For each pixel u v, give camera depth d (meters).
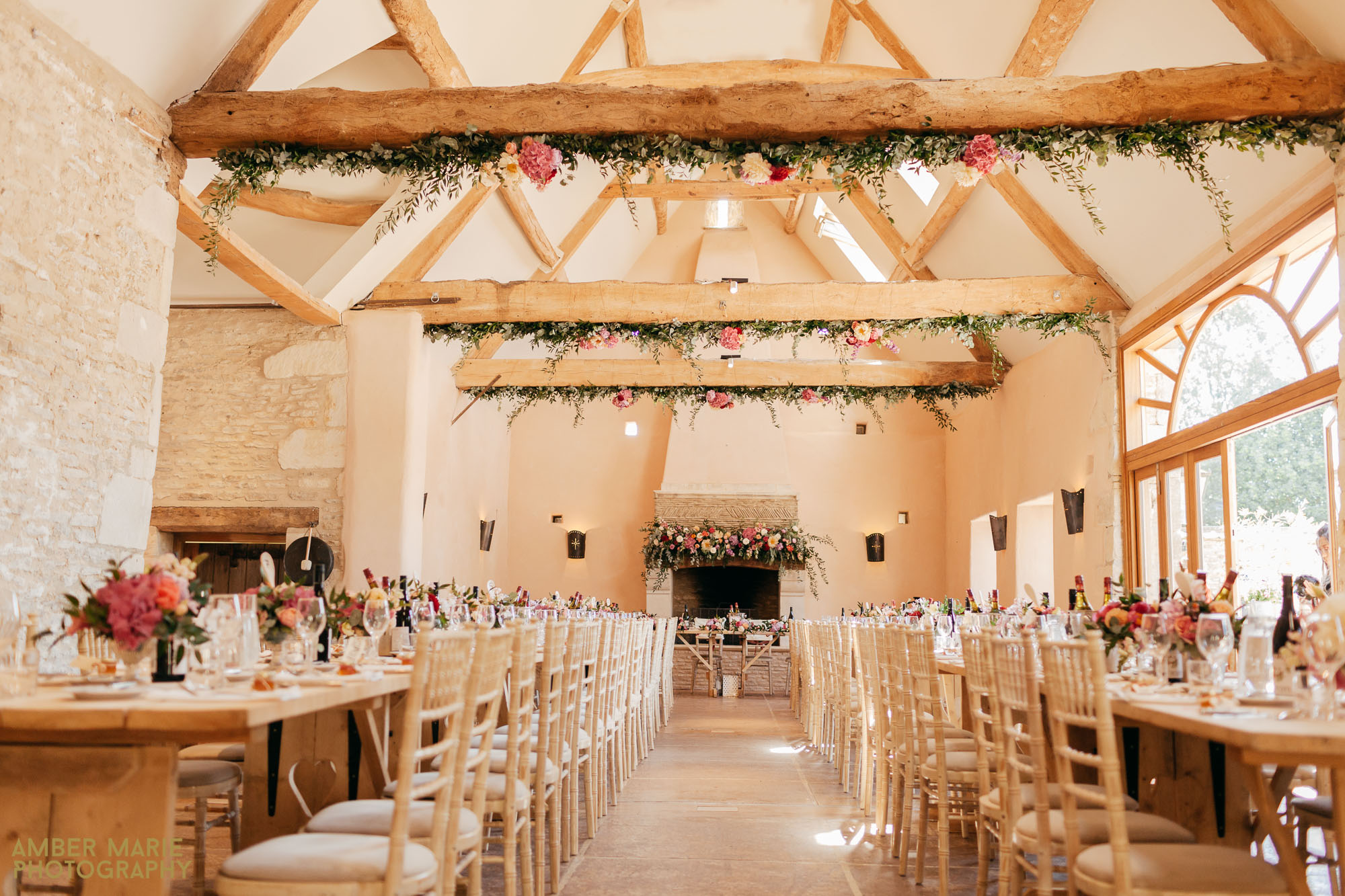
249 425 8.30
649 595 13.78
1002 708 3.03
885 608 10.45
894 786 4.27
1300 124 4.90
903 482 14.39
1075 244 8.26
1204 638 2.76
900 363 11.08
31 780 2.13
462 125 5.12
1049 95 4.95
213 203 5.74
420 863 2.29
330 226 8.82
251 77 5.41
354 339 8.30
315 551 7.79
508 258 10.02
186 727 2.02
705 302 8.41
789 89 5.04
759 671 12.32
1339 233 5.18
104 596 2.53
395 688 2.86
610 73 9.16
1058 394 9.62
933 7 7.48
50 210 4.40
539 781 3.54
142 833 2.11
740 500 13.87
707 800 5.45
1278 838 2.24
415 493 8.28
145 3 4.66
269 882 2.17
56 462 4.46
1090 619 3.75
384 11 6.07
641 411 14.62
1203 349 7.10
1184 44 5.80
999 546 11.42
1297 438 5.87
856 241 12.37
